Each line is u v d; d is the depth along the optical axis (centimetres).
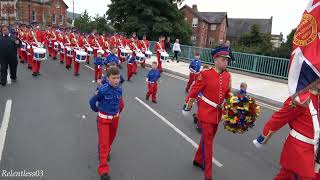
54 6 7238
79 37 1895
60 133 723
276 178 445
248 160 661
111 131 565
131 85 1409
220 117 545
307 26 384
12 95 1045
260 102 1284
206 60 2233
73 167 566
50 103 974
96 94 536
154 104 1084
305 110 393
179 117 935
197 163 598
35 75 1420
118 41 2002
